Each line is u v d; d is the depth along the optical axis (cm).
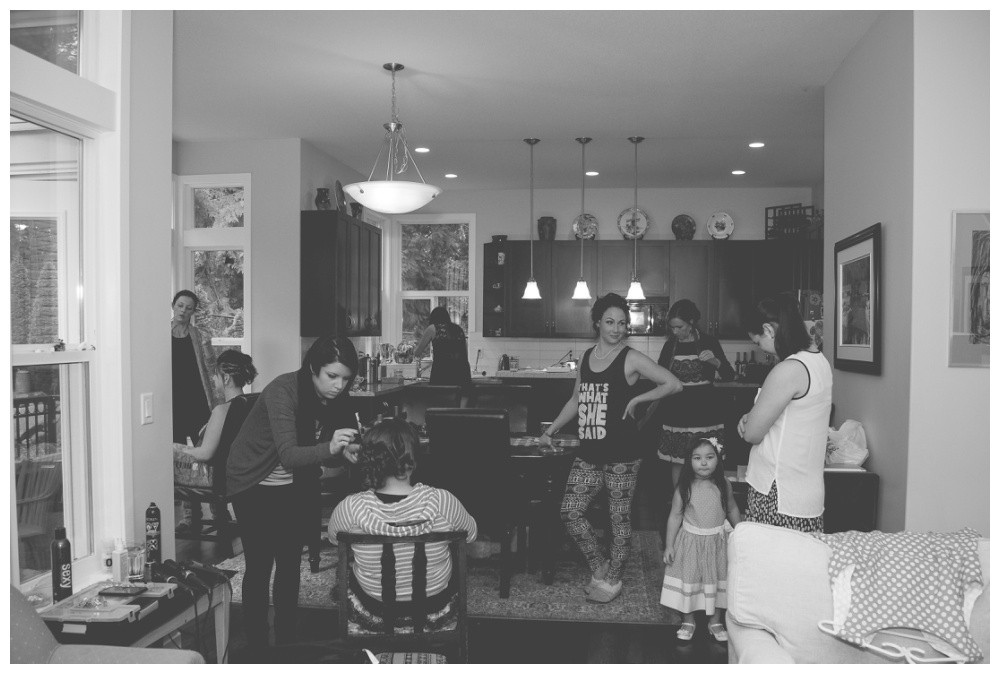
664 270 782
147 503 276
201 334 484
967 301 303
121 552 242
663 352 491
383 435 217
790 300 259
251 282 609
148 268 278
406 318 853
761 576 183
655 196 815
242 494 258
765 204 803
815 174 727
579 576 396
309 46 395
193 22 363
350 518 214
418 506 213
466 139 595
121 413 261
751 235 806
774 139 588
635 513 543
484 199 833
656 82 450
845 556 181
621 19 356
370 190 425
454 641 210
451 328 657
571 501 353
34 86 221
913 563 179
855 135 389
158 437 284
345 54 406
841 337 403
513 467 366
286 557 264
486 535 475
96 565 252
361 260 675
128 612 210
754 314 270
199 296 629
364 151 646
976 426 303
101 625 204
